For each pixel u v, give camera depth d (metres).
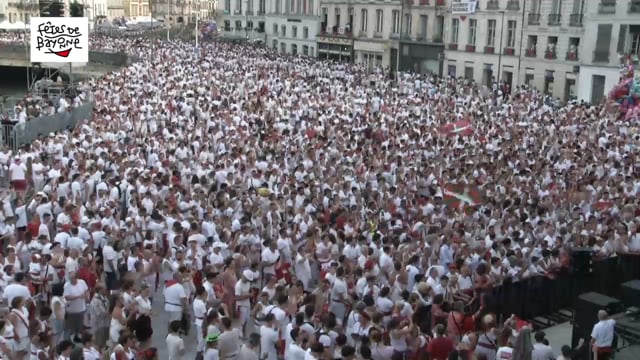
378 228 19.41
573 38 56.72
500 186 23.67
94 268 15.66
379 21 76.69
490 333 13.79
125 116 33.00
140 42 79.19
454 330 13.98
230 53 67.88
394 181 24.95
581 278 18.30
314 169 24.84
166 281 16.42
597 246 19.25
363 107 40.12
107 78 46.28
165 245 17.92
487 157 27.73
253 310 15.20
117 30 102.06
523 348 13.14
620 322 15.11
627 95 42.31
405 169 25.09
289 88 44.47
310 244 17.41
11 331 12.45
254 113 36.56
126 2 139.25
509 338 13.67
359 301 14.15
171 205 19.25
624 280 18.92
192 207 19.61
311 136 30.52
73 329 14.51
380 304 14.60
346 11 81.06
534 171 26.31
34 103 37.12
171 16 149.88
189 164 25.12
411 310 14.30
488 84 64.75
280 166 25.03
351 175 24.16
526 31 60.78
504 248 18.00
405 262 16.33
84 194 21.17
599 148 29.95
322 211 20.55
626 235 19.50
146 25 111.31
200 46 74.19
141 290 13.92
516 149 29.75
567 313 18.08
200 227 18.39
